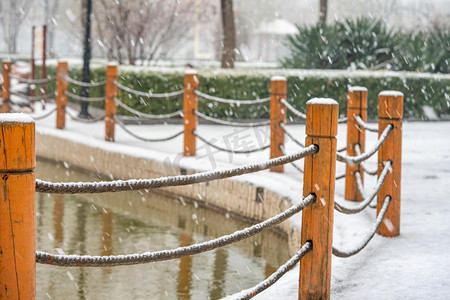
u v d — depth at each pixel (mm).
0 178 2816
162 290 6266
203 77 16578
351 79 17719
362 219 7027
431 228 6602
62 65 14672
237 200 9258
